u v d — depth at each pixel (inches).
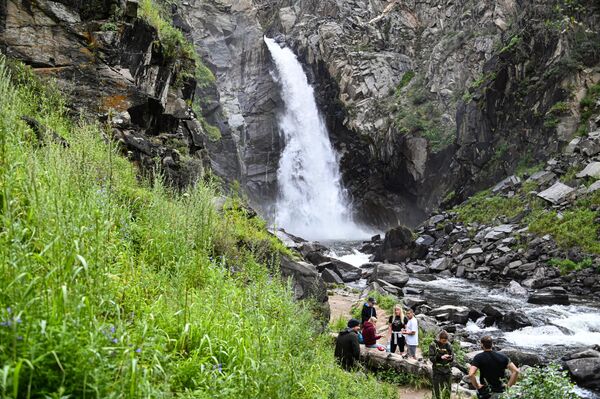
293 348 227.3
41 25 465.4
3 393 92.3
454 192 1493.6
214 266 246.7
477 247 1093.1
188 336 168.4
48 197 149.2
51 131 280.8
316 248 1167.0
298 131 2140.7
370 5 2287.2
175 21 1249.4
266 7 2652.6
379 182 1907.0
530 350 544.1
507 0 1702.8
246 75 2272.4
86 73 477.7
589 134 1148.5
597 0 1317.7
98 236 148.7
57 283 125.0
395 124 1779.0
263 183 2081.7
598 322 650.8
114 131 453.1
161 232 244.4
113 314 144.1
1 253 125.0
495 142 1407.5
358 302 694.5
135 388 115.0
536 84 1315.2
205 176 573.9
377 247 1348.4
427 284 956.0
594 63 1262.3
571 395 244.2
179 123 637.9
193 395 138.3
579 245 932.0
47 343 106.0
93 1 504.1
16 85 381.7
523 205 1143.6
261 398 151.9
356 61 2023.9
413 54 2048.5
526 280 906.7
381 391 331.0
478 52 1705.2
